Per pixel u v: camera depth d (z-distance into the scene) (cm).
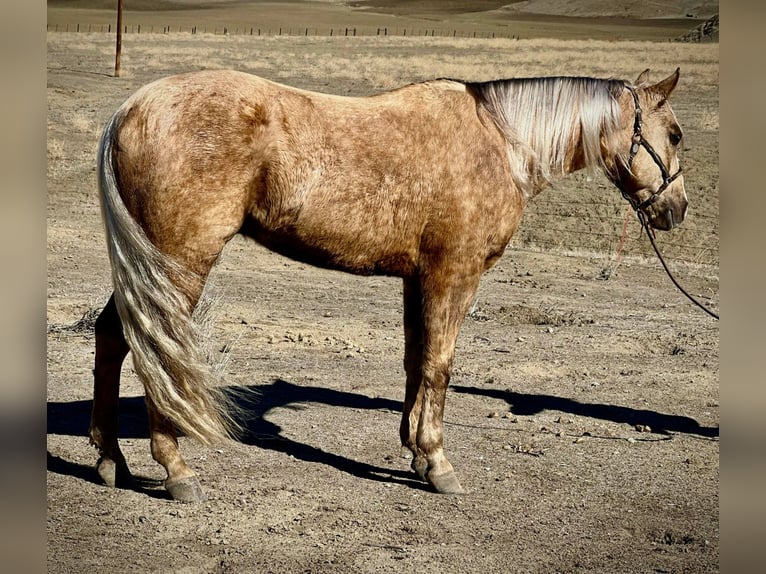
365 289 1220
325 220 505
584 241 1577
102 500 517
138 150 476
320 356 884
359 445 645
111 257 475
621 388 835
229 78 495
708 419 755
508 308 1124
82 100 2944
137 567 438
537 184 571
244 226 516
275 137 491
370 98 530
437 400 550
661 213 610
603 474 612
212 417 489
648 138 591
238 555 458
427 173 519
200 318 603
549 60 5422
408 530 502
